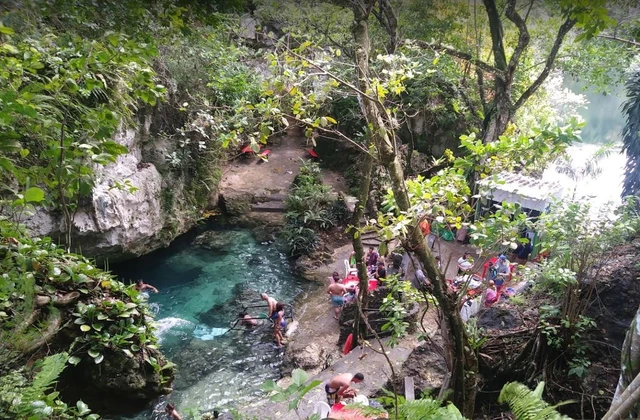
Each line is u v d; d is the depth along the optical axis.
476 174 5.55
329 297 11.48
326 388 6.14
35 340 5.23
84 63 4.00
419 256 4.57
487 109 11.70
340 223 14.38
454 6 10.98
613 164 9.39
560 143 4.46
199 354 9.26
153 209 11.56
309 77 5.14
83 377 6.52
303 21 10.80
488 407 5.67
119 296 6.94
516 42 11.30
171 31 4.92
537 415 3.15
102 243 10.08
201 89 12.87
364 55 5.86
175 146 12.66
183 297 11.23
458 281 6.38
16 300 4.98
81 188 4.21
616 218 6.44
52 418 4.20
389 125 5.06
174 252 13.05
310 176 15.30
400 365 7.39
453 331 4.73
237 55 12.88
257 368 8.95
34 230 8.54
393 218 4.33
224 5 5.32
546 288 6.80
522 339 6.05
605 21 2.96
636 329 2.79
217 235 14.02
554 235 5.90
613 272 6.39
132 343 6.78
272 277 12.33
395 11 11.14
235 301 11.20
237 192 15.30
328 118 4.83
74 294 6.35
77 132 4.78
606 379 5.48
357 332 8.61
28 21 4.01
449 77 12.55
